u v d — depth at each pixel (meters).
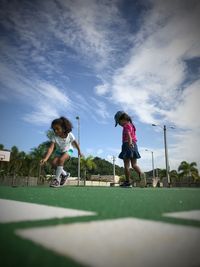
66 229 1.04
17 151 43.12
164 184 24.53
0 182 38.38
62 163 5.27
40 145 42.72
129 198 2.39
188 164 52.09
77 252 0.80
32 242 0.88
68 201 2.04
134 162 6.09
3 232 1.00
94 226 1.09
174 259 0.76
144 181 6.16
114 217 1.28
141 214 1.37
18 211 1.46
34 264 0.71
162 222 1.18
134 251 0.82
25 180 40.72
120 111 6.09
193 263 0.74
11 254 0.78
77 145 5.65
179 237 0.95
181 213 1.42
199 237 0.96
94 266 0.70
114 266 0.71
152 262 0.74
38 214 1.35
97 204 1.83
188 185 25.36
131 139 5.89
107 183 56.78
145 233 1.00
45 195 2.64
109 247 0.85
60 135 5.34
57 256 0.76
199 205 1.80
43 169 44.12
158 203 1.93
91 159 50.16
